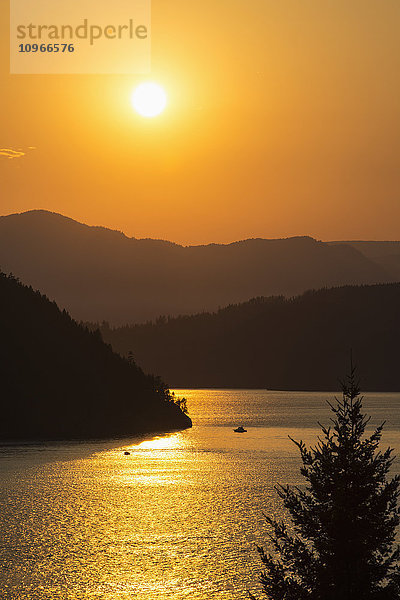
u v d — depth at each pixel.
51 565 111.94
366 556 53.75
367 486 54.84
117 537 130.88
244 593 97.62
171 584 101.88
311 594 54.00
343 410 57.69
